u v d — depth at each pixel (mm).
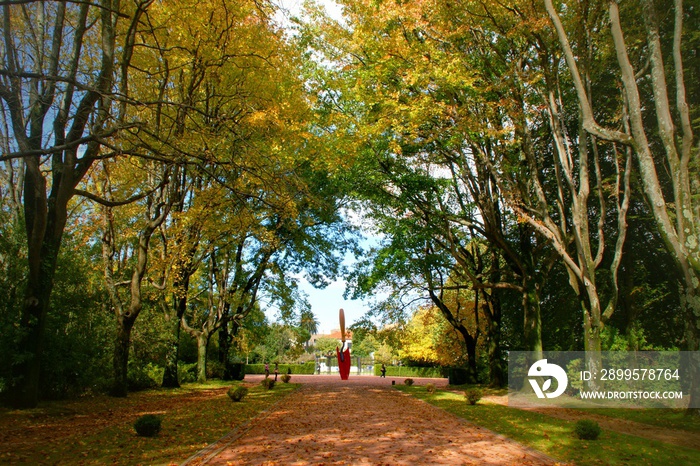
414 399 20422
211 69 15703
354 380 41406
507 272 24438
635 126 11672
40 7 13703
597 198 22359
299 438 10352
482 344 34344
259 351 67062
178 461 7895
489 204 20625
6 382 12547
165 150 14375
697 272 11305
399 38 16016
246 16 14375
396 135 18469
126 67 13414
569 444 9633
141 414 13633
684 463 7953
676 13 11852
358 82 17266
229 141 14961
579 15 15242
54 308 15414
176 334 24375
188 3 13492
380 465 7887
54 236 13672
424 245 25391
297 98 17719
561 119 17250
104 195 19391
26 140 12500
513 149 19109
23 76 8938
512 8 15383
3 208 17344
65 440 9320
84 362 16219
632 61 16703
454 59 15391
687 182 11500
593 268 16719
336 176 20031
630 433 11016
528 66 18797
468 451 9055
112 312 23094
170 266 20078
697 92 17188
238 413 14602
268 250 28438
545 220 17531
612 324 21531
